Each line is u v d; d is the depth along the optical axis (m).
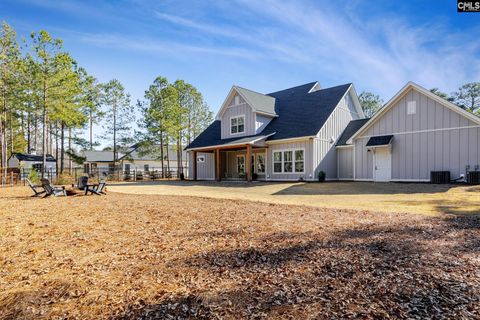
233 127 21.94
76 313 2.49
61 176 22.39
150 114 30.30
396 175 15.63
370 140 16.39
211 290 2.84
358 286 2.83
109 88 33.66
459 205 8.12
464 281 2.88
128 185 19.98
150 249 4.26
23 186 19.33
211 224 5.84
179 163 33.78
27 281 3.18
